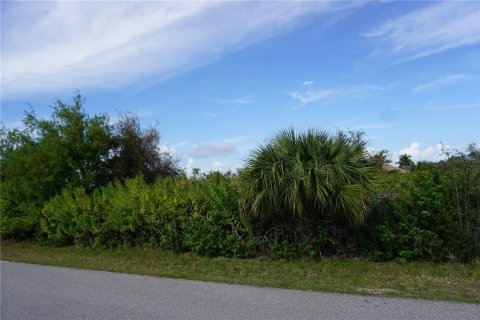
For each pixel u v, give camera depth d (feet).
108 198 46.21
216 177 38.91
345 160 31.81
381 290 23.39
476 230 30.96
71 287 26.84
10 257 41.93
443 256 30.22
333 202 30.91
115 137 63.21
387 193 33.45
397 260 30.96
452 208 31.40
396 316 18.78
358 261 31.48
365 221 32.55
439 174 32.76
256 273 29.37
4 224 53.83
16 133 56.85
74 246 47.57
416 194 31.96
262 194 31.50
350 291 23.31
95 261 37.06
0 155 58.34
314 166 31.30
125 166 63.26
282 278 27.45
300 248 32.86
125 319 19.53
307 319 18.74
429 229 31.19
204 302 22.02
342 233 32.91
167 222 39.19
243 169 33.37
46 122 56.59
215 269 31.24
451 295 21.98
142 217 41.60
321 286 24.57
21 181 53.06
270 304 21.30
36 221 51.31
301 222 32.81
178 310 20.71
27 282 28.99
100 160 60.39
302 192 31.09
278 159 32.53
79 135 56.34
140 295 24.03
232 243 35.09
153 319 19.39
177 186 40.11
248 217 34.06
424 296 21.88
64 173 54.85
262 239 34.32
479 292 22.58
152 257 37.50
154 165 67.87
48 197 53.72
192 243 36.63
